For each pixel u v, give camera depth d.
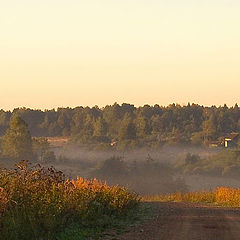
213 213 46.41
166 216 42.03
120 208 39.62
